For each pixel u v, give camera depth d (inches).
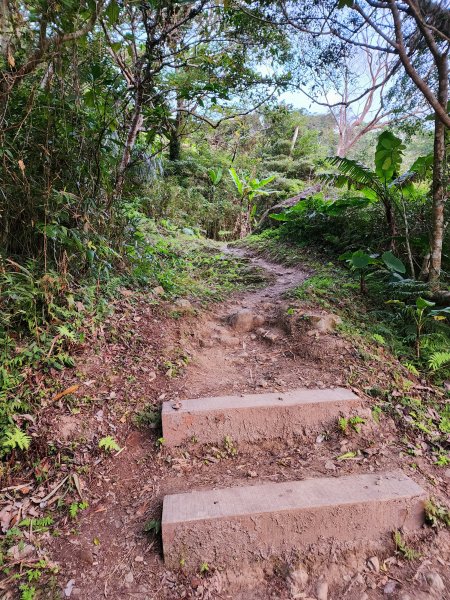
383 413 95.3
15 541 65.2
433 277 131.1
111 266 129.2
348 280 166.7
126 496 75.9
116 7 94.4
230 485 76.9
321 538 69.1
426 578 65.1
